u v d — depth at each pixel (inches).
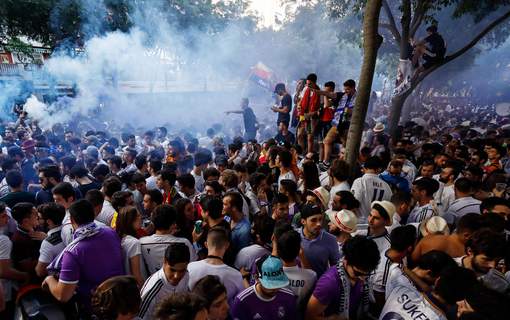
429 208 181.0
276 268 105.8
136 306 91.6
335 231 159.2
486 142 337.1
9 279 150.6
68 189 180.1
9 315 150.6
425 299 103.0
